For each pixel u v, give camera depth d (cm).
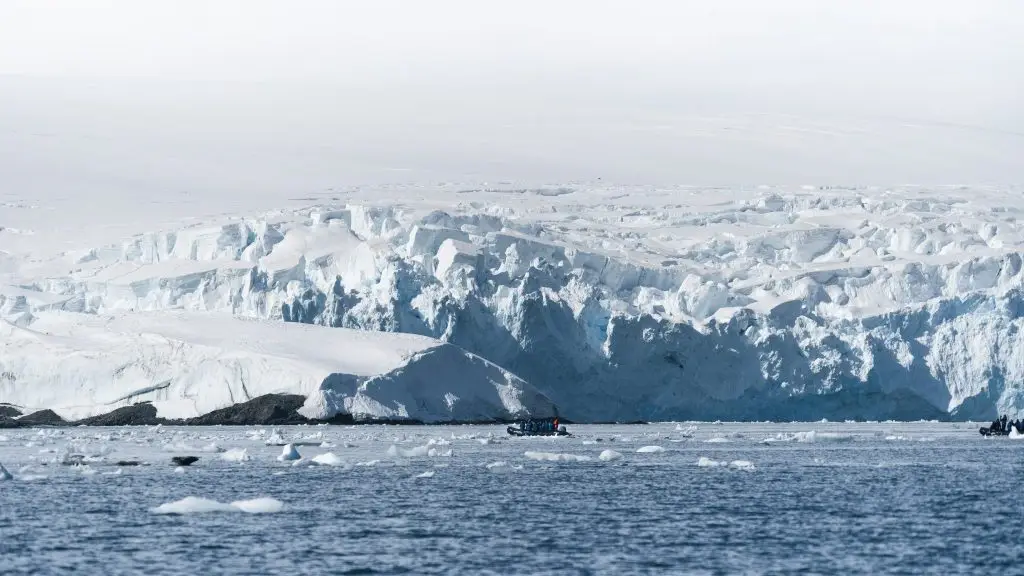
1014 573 14150
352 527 16988
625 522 17588
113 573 13925
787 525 17325
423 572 14075
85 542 15662
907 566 14462
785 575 13950
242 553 15025
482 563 14575
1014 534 16612
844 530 16900
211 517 17750
